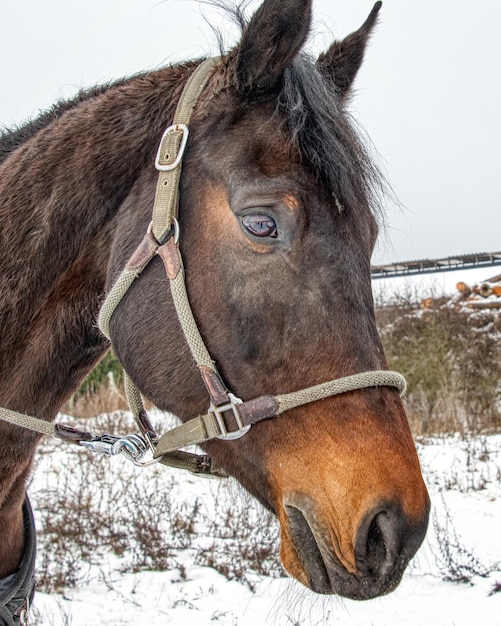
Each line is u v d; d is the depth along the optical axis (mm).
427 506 1788
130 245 2084
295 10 1943
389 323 12070
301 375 1852
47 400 2322
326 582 1817
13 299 2232
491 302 11688
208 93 2127
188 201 2014
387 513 1735
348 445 1813
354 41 2408
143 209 2098
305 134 1969
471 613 4539
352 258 1900
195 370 1978
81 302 2271
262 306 1875
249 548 5680
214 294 1938
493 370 10844
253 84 2057
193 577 5402
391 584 1710
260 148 1972
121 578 5398
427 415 10477
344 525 1767
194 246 1978
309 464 1838
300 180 1914
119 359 2133
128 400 2320
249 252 1896
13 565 2467
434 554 5082
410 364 11102
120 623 4594
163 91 2285
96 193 2207
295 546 1866
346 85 2383
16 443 2289
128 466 8016
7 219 2299
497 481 7355
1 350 2238
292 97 2002
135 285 2064
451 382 10859
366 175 2061
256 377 1893
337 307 1858
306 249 1871
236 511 6441
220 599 4996
